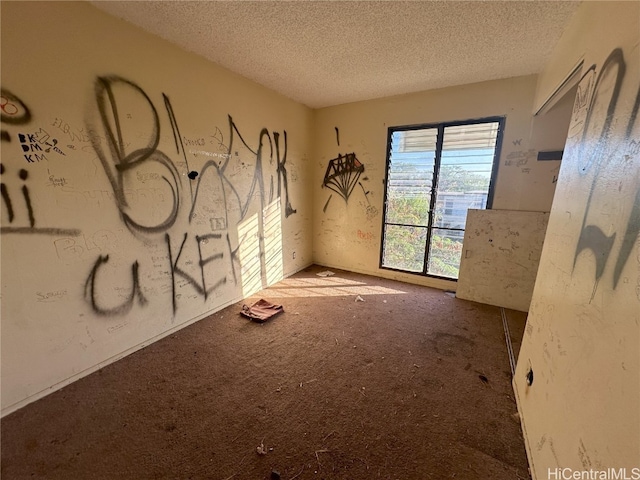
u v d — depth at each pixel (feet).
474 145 9.62
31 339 5.07
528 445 4.25
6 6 4.33
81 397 5.32
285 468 4.08
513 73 8.44
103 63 5.54
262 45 6.88
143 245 6.64
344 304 9.55
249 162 9.37
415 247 11.41
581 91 4.49
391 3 5.30
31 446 4.36
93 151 5.56
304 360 6.54
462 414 5.02
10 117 4.48
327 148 12.44
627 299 2.38
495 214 9.16
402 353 6.82
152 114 6.47
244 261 9.76
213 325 8.08
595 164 3.46
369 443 4.46
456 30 6.19
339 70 8.34
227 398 5.36
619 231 2.66
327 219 13.19
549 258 4.79
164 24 5.98
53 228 5.14
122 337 6.49
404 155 10.89
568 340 3.49
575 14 5.29
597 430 2.55
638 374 2.09
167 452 4.29
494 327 8.05
